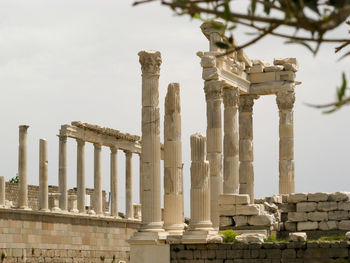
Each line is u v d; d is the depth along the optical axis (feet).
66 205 416.46
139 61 298.15
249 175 363.35
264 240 263.08
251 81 365.61
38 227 382.01
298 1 59.21
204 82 323.98
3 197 368.27
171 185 291.99
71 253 407.03
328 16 59.36
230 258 260.83
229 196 284.20
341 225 287.89
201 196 277.03
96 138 451.94
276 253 252.83
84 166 438.40
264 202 298.35
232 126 340.59
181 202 293.23
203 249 267.39
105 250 440.45
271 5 60.85
